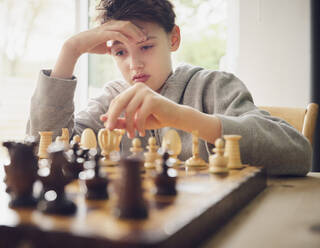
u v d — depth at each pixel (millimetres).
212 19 2705
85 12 2877
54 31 2926
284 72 2439
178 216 439
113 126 980
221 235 485
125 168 435
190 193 576
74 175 727
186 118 1008
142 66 1395
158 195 558
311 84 2240
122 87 1684
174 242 380
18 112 2922
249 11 2494
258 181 775
